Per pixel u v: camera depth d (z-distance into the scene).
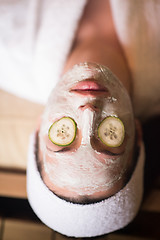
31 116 0.72
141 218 0.71
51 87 0.65
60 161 0.42
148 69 0.62
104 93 0.42
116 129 0.41
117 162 0.42
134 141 0.47
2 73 0.70
